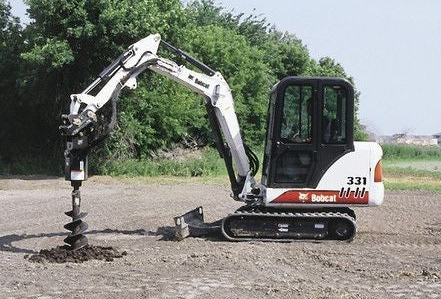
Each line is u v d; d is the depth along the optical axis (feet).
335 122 43.83
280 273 34.76
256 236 44.34
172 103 116.57
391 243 44.57
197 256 38.91
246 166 46.26
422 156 195.83
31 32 100.99
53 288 31.35
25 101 107.24
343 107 43.80
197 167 108.78
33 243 44.62
